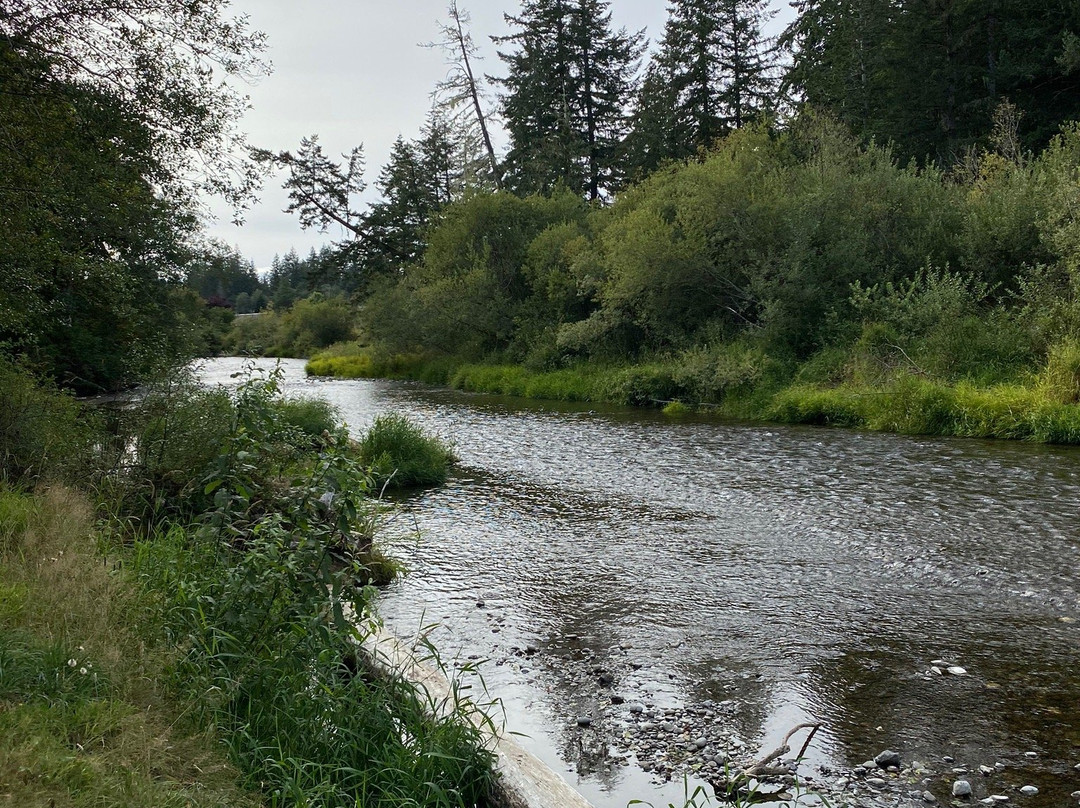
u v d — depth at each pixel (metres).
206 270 16.31
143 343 9.39
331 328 59.25
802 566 7.34
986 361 16.25
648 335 24.86
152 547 5.66
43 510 5.55
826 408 16.69
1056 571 6.88
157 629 4.20
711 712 4.63
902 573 7.03
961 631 5.72
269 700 3.84
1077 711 4.50
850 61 33.34
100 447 7.84
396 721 3.95
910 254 19.92
